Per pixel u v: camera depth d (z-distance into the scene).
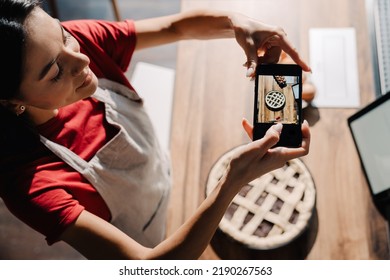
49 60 0.78
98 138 1.04
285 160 0.83
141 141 1.12
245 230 1.10
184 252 0.83
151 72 1.67
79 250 0.88
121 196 1.06
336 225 1.17
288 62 1.02
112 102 1.08
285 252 1.14
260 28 0.95
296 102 0.87
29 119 0.94
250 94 1.32
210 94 1.33
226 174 0.81
